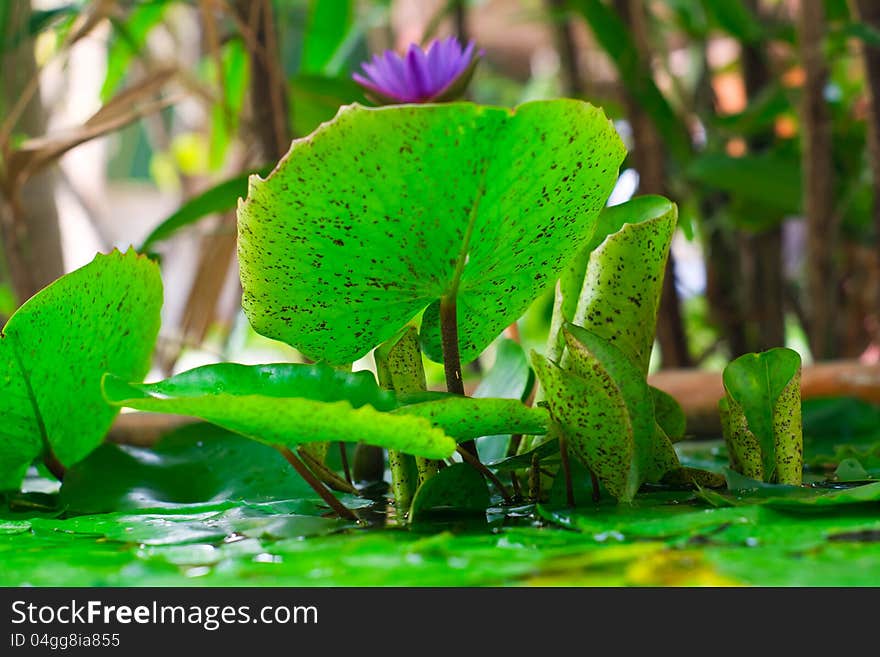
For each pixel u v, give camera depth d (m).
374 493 1.65
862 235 2.92
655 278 1.56
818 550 1.39
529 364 1.67
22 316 1.57
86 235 3.05
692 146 2.68
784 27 2.51
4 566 1.41
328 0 2.53
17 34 2.06
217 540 1.47
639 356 1.57
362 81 1.62
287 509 1.55
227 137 2.72
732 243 2.88
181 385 1.48
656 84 2.30
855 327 3.01
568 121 1.43
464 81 1.62
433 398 1.50
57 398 1.63
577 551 1.40
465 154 1.43
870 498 1.45
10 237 2.02
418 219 1.45
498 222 1.46
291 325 1.50
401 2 5.34
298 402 1.42
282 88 2.10
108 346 1.64
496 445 1.65
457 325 1.53
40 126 2.19
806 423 1.98
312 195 1.44
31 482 1.79
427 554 1.40
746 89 2.80
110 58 2.44
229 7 2.08
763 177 2.36
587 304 1.57
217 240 2.25
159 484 1.63
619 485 1.52
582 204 1.47
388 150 1.42
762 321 2.78
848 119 2.84
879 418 1.97
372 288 1.49
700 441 2.01
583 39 3.68
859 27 2.12
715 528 1.43
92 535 1.50
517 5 6.05
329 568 1.39
